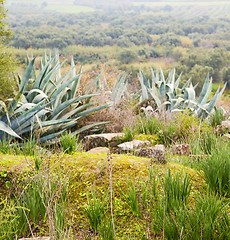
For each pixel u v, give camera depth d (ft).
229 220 10.16
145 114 25.86
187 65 185.78
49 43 213.87
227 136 18.76
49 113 22.68
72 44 232.94
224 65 182.70
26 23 427.74
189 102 27.68
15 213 10.91
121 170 13.80
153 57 224.53
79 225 11.13
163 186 11.38
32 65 20.81
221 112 25.38
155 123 22.59
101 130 24.25
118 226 10.97
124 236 10.43
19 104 21.08
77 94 27.35
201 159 15.58
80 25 436.35
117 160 14.55
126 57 196.85
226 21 470.80
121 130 23.43
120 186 12.81
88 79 32.22
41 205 11.16
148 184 12.59
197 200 11.50
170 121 21.97
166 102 26.89
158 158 14.98
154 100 28.96
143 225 10.91
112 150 19.56
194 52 203.72
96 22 466.29
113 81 36.58
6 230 10.18
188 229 9.99
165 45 254.88
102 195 12.39
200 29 368.48
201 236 9.52
